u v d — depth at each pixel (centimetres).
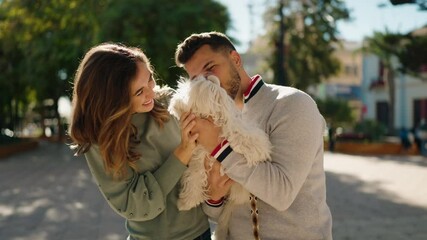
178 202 193
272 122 185
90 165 185
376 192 954
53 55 1808
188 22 1459
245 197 185
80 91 183
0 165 1545
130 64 181
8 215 717
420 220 681
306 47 2625
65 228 634
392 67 2678
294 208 183
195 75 203
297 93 187
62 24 1661
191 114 172
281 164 176
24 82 2389
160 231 193
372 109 3781
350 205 804
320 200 189
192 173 188
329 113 2530
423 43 1434
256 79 200
